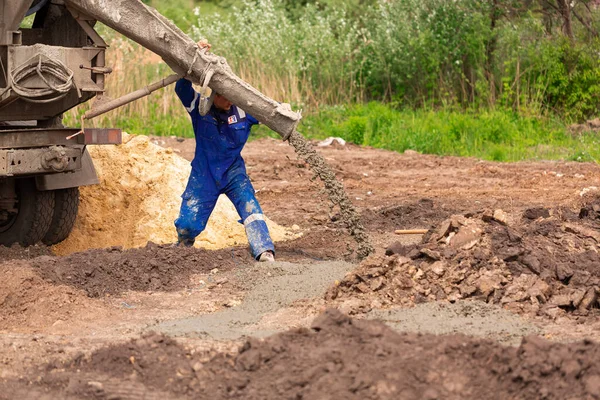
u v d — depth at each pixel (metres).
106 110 8.80
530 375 5.26
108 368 5.98
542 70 22.41
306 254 9.70
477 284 7.58
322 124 21.36
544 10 23.25
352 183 15.42
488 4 23.27
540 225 9.20
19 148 9.11
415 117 22.05
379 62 23.55
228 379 5.66
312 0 28.61
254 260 9.04
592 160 18.12
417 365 5.44
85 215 11.07
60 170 9.28
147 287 8.26
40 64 8.67
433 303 7.39
